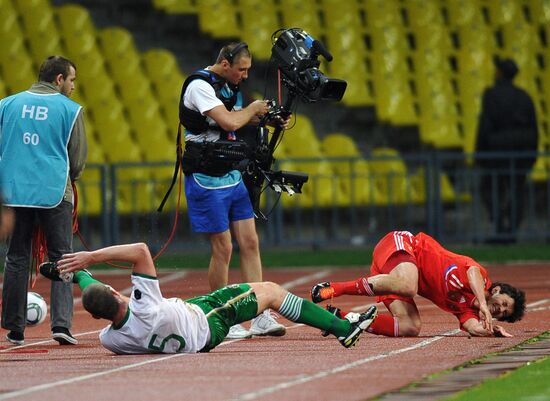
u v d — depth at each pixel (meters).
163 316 24.09
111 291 24.19
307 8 73.75
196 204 29.47
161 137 67.38
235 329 28.78
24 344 29.05
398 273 28.36
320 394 18.03
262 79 71.12
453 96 75.00
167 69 69.50
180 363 22.80
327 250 65.44
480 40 77.00
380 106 73.38
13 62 66.19
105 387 19.31
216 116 28.70
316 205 64.06
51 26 67.94
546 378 19.69
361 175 64.06
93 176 63.91
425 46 75.62
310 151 69.38
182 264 59.75
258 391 18.44
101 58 68.38
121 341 24.31
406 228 65.50
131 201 62.31
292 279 52.94
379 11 75.38
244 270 30.17
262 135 29.55
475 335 28.25
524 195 64.25
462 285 28.39
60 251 28.78
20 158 28.50
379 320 28.67
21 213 28.42
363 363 22.45
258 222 64.19
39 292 49.28
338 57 73.62
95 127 66.44
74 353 26.00
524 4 78.62
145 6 71.50
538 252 62.16
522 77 77.00
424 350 25.05
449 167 69.94
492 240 64.25
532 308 37.41
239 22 72.56
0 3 67.50
